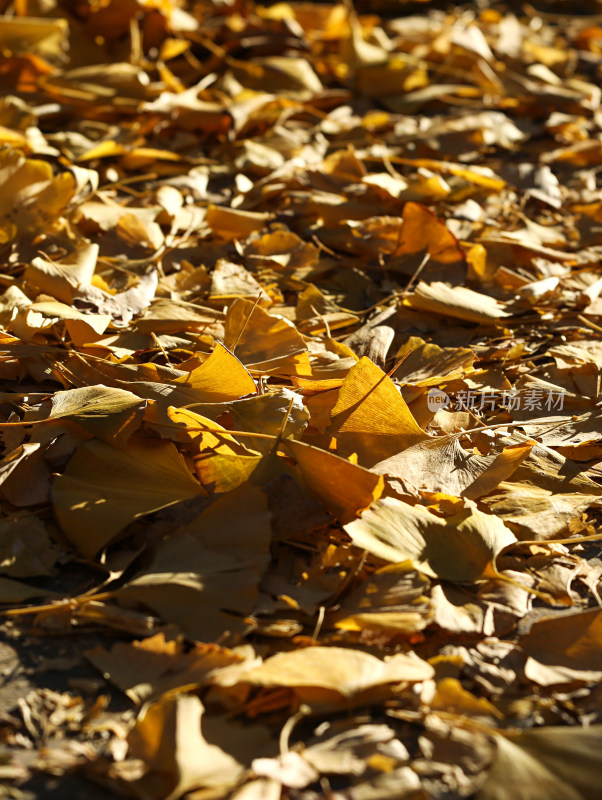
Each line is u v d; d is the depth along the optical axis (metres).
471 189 2.13
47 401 1.85
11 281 1.96
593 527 1.83
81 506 1.80
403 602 1.76
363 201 2.10
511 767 1.70
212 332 1.92
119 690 1.74
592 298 1.99
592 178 2.27
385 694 1.73
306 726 1.73
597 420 1.89
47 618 1.76
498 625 1.77
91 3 2.56
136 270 1.99
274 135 2.25
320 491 1.80
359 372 1.84
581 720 1.73
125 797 1.70
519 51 2.99
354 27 2.72
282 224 2.06
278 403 1.83
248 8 3.03
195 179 2.12
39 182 2.02
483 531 1.79
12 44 2.41
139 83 2.40
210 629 1.75
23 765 1.71
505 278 2.02
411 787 1.70
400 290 2.00
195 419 1.82
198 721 1.71
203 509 1.80
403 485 1.82
